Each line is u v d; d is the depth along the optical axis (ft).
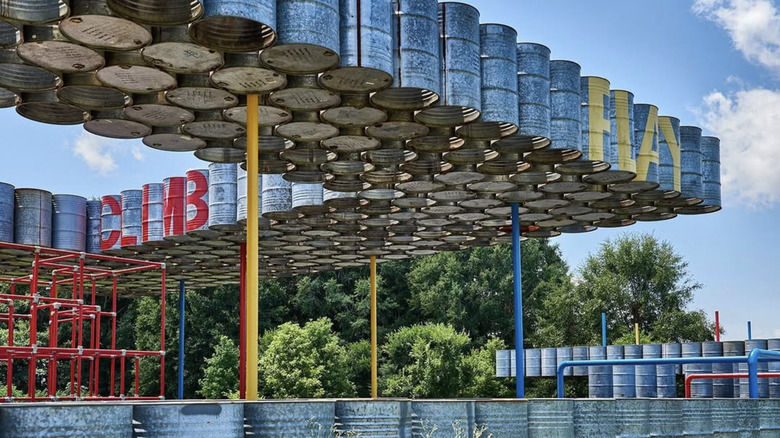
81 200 73.92
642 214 62.03
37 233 68.90
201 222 65.36
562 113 43.60
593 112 45.80
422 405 24.48
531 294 191.72
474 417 25.96
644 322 190.39
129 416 17.95
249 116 36.47
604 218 63.62
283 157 47.37
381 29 33.78
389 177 51.21
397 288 195.00
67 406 16.81
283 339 146.10
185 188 68.33
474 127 42.16
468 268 191.72
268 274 96.43
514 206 57.16
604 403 30.25
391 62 34.50
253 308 34.68
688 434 33.83
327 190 55.21
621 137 48.03
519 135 42.39
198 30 30.91
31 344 45.68
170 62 33.40
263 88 36.01
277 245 75.05
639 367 90.79
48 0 29.45
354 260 85.66
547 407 28.55
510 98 40.09
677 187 52.90
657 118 51.08
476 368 150.10
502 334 188.65
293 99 37.70
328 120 40.27
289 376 141.28
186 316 178.50
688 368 86.48
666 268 192.24
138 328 181.27
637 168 49.93
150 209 70.79
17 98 37.35
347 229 66.59
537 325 188.55
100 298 177.27
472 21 38.37
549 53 43.04
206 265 85.81
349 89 36.24
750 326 113.29
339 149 45.78
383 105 38.40
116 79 35.19
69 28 30.19
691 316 183.52
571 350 100.37
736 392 82.43
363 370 166.91
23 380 168.55
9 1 29.22
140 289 104.22
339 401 22.00
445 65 37.60
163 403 18.60
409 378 147.23
